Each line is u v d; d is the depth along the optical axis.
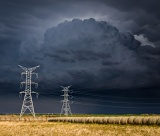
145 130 38.94
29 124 70.31
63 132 41.50
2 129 52.12
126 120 54.31
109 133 37.66
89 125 58.22
